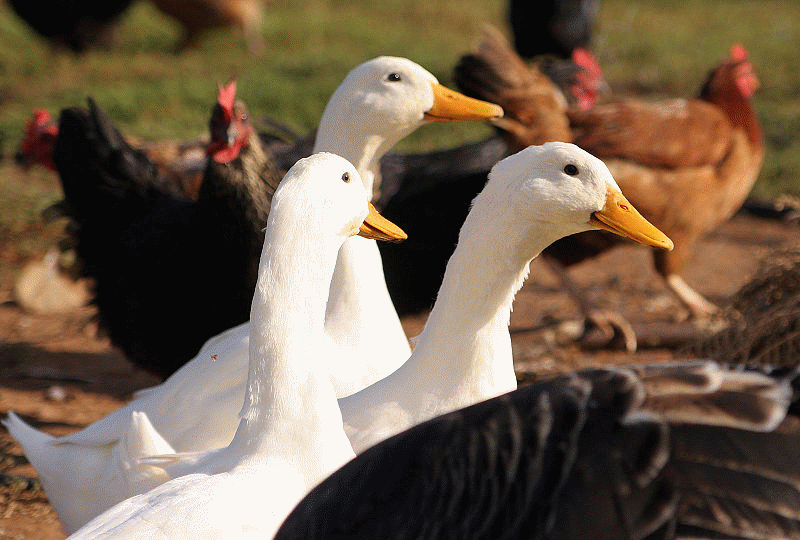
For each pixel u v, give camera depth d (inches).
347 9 1508.4
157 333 415.8
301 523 187.9
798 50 1221.7
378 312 307.4
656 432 170.9
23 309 555.2
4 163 768.3
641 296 593.3
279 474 221.3
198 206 395.5
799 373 176.7
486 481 176.2
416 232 482.0
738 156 519.8
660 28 1391.5
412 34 1331.2
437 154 497.7
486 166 493.0
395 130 314.8
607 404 176.1
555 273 528.1
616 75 1091.3
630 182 503.2
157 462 243.1
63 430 418.3
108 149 440.1
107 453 281.1
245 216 386.0
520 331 541.6
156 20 1384.1
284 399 226.7
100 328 445.1
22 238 632.4
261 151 394.9
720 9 1571.1
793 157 798.5
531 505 171.3
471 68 511.5
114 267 433.4
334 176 233.8
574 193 251.8
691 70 1114.7
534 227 256.2
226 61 1146.0
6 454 387.9
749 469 166.9
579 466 171.3
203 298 400.8
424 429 188.4
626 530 166.6
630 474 169.2
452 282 260.2
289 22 1359.5
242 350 293.7
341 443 229.9
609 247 513.0
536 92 507.2
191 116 887.1
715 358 388.2
